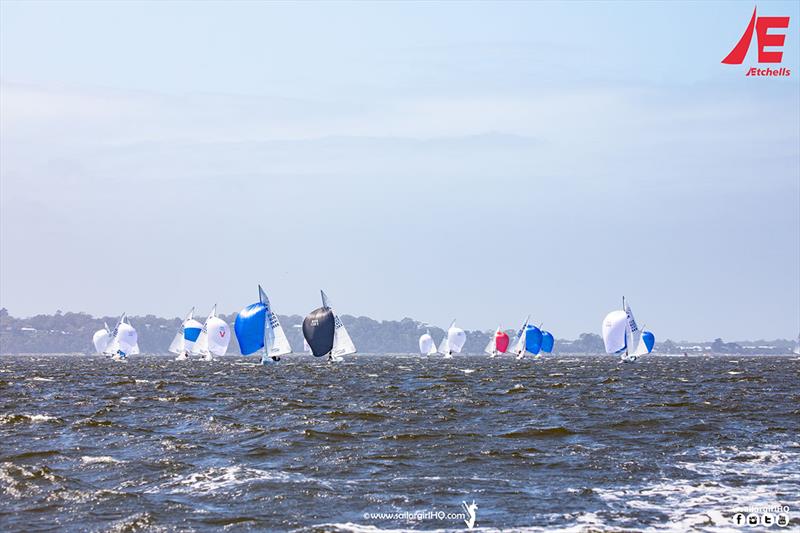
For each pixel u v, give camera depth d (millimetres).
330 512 90875
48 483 101375
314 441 136000
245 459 120438
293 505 93562
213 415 173250
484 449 129500
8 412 182000
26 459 118375
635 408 193500
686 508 93062
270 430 146125
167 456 122125
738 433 148125
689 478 108938
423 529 84688
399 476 109375
